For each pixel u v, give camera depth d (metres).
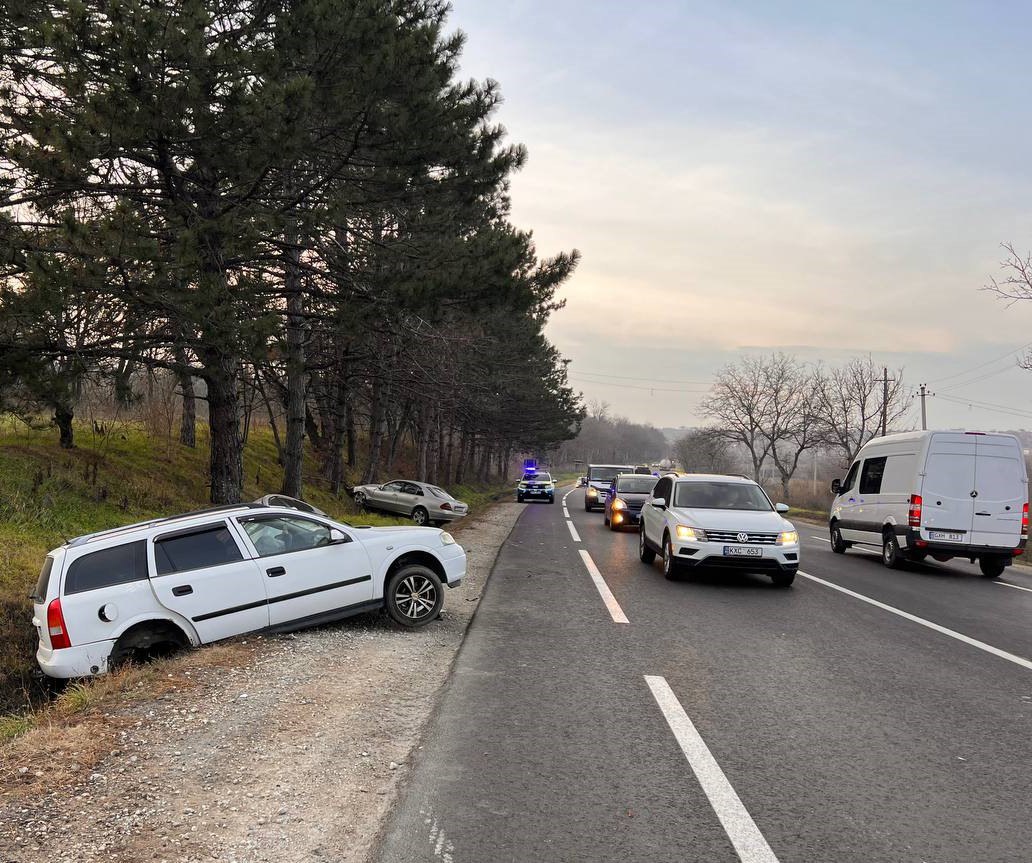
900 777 4.39
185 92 10.11
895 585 12.44
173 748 4.64
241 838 3.54
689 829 3.70
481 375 27.20
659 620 8.86
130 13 9.70
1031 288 24.95
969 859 3.46
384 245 14.39
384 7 12.12
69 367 11.58
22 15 10.52
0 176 11.53
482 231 15.12
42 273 9.71
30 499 13.98
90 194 11.53
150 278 10.50
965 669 6.91
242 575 7.50
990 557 13.93
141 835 3.57
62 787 4.10
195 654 6.80
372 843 3.51
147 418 22.00
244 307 11.84
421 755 4.58
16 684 8.20
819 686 6.24
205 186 12.62
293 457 19.38
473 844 3.51
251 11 12.35
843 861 3.42
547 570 13.08
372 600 8.17
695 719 5.34
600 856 3.42
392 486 26.53
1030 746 4.93
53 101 11.25
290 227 13.06
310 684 5.94
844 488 17.67
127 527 7.58
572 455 148.00
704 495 12.55
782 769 4.48
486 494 54.41
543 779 4.26
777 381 64.75
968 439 13.89
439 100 13.23
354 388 26.28
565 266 15.60
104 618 6.90
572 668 6.66
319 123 12.29
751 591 11.22
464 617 8.96
